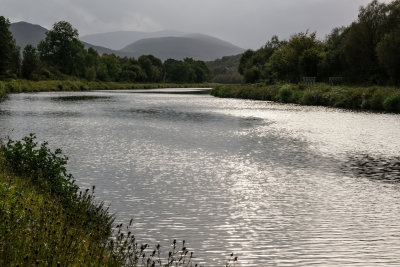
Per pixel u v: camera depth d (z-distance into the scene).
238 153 19.05
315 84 70.19
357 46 72.31
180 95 92.94
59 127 28.23
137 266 6.95
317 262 7.42
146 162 16.61
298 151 19.73
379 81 67.19
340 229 9.15
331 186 13.12
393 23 69.06
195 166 16.00
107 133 25.56
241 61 131.38
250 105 57.12
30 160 10.83
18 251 5.30
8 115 36.59
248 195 11.95
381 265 7.31
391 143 22.44
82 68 149.25
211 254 7.69
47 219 6.89
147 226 9.16
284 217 9.98
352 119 36.47
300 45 88.31
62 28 147.38
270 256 7.66
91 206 8.99
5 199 7.39
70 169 15.06
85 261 5.85
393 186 13.15
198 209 10.52
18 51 112.69
